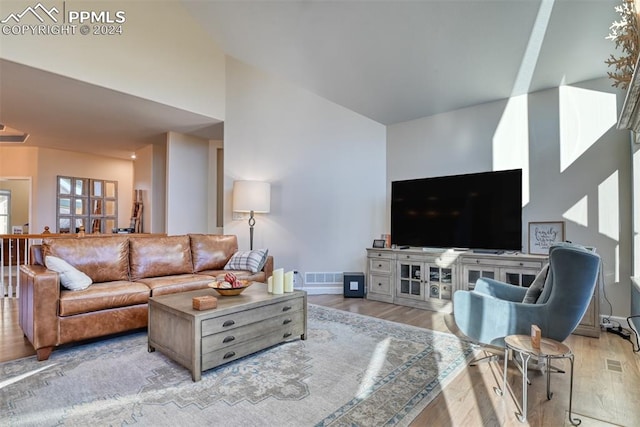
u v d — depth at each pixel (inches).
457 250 155.3
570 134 136.8
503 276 136.3
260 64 185.6
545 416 70.9
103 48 145.2
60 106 168.2
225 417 69.1
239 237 198.2
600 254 129.5
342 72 162.6
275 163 198.2
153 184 248.4
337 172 196.1
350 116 195.3
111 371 89.8
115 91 150.3
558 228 138.1
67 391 79.3
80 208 283.7
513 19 109.6
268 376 87.3
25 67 126.3
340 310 154.5
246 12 151.9
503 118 153.4
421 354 102.1
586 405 75.0
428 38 125.6
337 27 135.3
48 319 98.8
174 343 92.4
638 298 100.3
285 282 113.6
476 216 150.5
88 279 117.8
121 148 263.6
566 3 100.3
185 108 176.4
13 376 87.0
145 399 75.8
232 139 197.5
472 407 73.8
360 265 192.9
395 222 175.8
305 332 115.1
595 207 131.3
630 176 125.0
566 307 78.0
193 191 228.8
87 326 106.7
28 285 104.3
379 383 83.9
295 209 197.3
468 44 123.8
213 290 116.5
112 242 138.4
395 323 134.1
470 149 162.7
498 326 85.5
